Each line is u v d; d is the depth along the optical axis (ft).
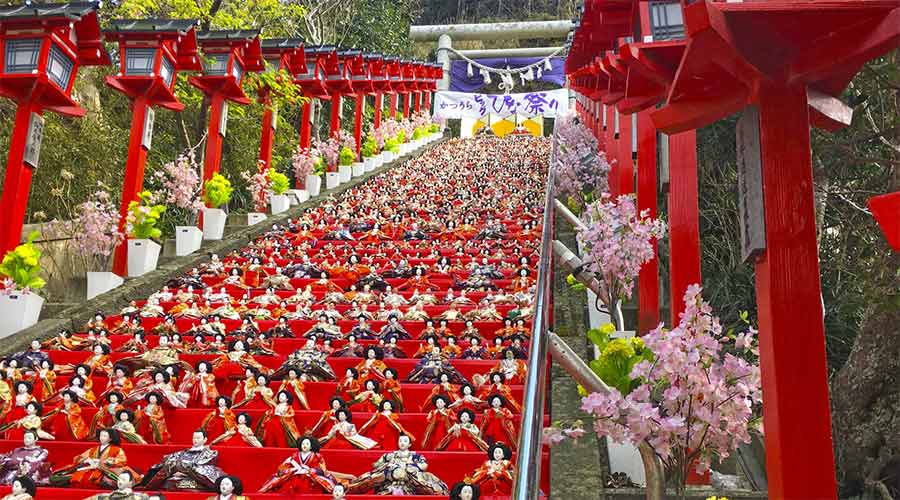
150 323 49.24
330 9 131.23
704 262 48.16
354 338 44.55
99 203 58.23
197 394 36.68
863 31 14.39
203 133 80.89
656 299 37.17
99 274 53.83
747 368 19.30
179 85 78.07
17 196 45.70
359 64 112.06
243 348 41.14
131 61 56.29
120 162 72.28
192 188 68.13
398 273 63.41
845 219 34.27
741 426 19.07
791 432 14.99
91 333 45.32
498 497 27.78
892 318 27.91
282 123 101.65
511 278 62.08
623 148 50.21
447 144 160.25
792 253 15.35
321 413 34.76
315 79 93.35
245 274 62.69
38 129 46.52
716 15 14.58
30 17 44.11
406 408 38.73
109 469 29.53
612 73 32.50
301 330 50.29
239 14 85.15
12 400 35.70
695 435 19.31
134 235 58.85
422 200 98.48
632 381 26.94
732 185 47.24
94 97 72.59
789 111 15.55
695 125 17.89
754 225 15.70
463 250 72.90
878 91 30.32
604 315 43.42
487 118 179.52
